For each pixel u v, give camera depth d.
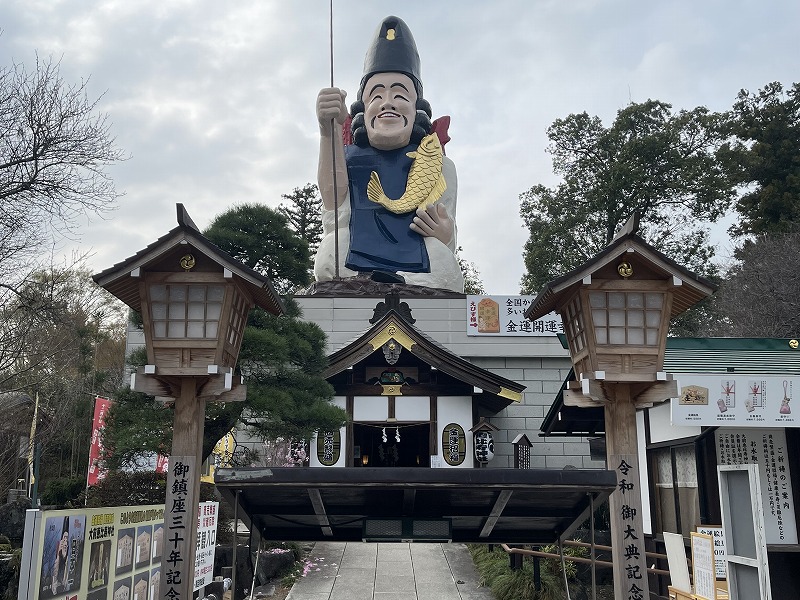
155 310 7.97
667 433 14.43
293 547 16.86
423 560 17.16
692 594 10.33
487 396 22.47
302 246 17.39
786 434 12.65
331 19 28.70
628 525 7.88
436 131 33.22
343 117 30.22
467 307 26.86
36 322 17.62
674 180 34.09
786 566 12.34
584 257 37.19
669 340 14.34
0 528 19.08
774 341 14.38
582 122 36.81
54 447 25.94
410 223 30.75
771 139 35.03
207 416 15.94
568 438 25.80
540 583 13.94
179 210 7.85
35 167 14.55
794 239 30.20
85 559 8.46
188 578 7.63
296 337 16.84
